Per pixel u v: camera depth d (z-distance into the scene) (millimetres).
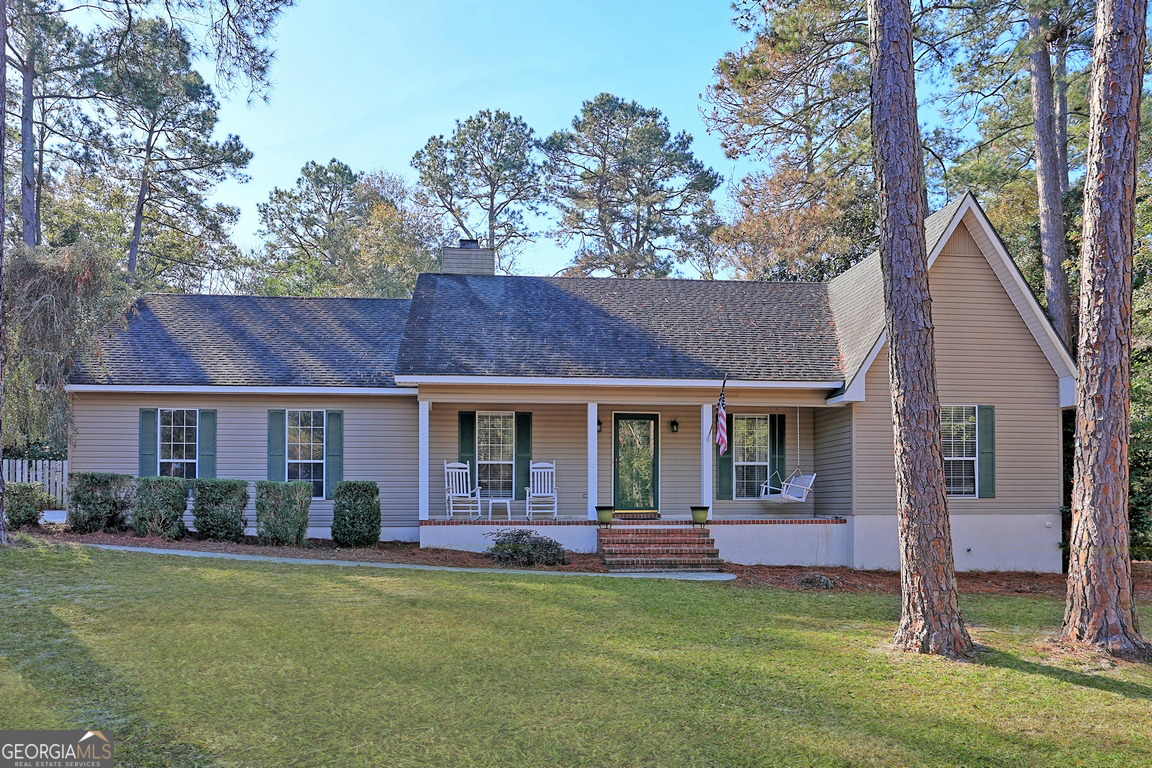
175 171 35219
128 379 16031
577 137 41438
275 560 12297
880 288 17016
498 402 16375
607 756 5578
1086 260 8867
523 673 7312
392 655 7730
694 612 10102
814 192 25781
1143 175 19422
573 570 13703
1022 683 7250
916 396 8570
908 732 6066
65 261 14828
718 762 5508
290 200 44844
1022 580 14766
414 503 17109
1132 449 16000
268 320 19062
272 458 16719
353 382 16766
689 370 16031
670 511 17781
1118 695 6973
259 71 14914
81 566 10805
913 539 8492
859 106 23250
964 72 22047
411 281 40906
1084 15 19109
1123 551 8453
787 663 7805
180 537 14023
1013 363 16016
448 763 5414
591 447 15898
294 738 5727
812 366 16422
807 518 15594
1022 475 15938
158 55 20531
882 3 8875
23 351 14539
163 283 41250
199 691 6543
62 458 18656
